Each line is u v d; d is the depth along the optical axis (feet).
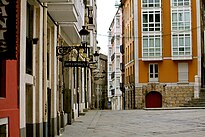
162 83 171.01
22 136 38.68
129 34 195.72
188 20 172.14
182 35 171.63
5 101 32.89
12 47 29.30
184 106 165.48
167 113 125.39
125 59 213.05
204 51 182.19
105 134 66.44
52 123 62.49
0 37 29.19
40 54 50.70
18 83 38.04
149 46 172.45
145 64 172.86
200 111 131.95
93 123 89.92
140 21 174.29
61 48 71.51
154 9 173.88
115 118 107.65
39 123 49.88
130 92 188.44
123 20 225.97
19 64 38.32
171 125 82.12
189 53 170.30
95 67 183.42
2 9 29.30
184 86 169.68
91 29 147.02
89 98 172.24
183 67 171.12
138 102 171.94
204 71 180.45
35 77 49.06
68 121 86.22
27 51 45.57
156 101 171.83
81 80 127.24
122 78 228.22
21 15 39.14
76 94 107.55
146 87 171.22
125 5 214.48
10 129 33.68
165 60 171.53
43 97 52.85
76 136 63.57
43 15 53.16
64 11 56.39
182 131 69.87
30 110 47.32
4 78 33.22
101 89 313.12
